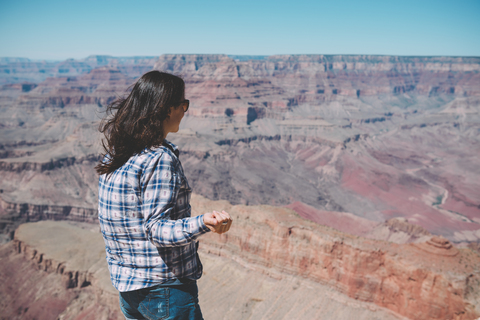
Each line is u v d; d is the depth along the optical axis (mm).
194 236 2645
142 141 2877
